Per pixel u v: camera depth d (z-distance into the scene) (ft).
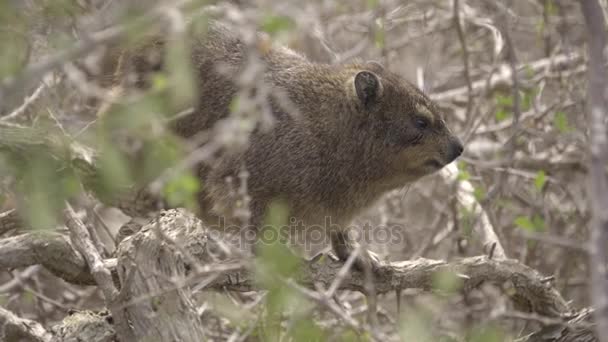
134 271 29.04
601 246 19.26
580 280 48.44
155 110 23.88
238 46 37.29
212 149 22.93
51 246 32.01
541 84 50.29
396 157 37.68
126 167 27.91
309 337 28.84
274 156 36.11
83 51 19.42
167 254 29.66
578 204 48.60
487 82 48.32
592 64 22.20
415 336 26.89
